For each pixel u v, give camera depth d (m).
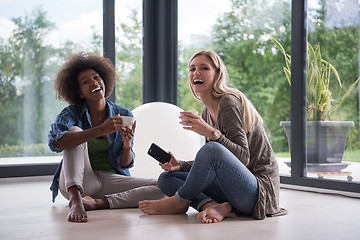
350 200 2.85
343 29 3.17
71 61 2.55
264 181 2.17
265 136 2.23
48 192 3.18
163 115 3.17
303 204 2.68
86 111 2.51
